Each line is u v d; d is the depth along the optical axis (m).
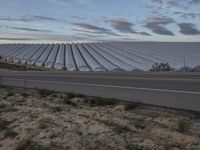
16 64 64.00
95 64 68.00
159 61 75.38
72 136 7.54
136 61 77.44
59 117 9.64
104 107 10.98
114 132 7.55
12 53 101.31
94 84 17.30
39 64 66.88
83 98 12.95
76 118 9.35
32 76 26.70
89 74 24.70
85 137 7.37
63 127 8.39
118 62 74.81
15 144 7.58
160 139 6.81
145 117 8.95
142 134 7.27
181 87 13.93
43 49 107.38
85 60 75.69
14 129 8.80
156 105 10.42
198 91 12.53
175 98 11.32
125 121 8.57
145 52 91.69
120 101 11.54
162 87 14.29
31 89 17.11
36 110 11.09
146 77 19.31
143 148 6.33
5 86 19.55
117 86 15.74
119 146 6.60
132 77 19.89
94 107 11.09
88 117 9.45
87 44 110.44
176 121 8.27
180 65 64.94
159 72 22.84
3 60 74.00
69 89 15.82
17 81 22.58
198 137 6.77
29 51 105.25
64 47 108.56
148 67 66.19
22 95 15.15
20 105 12.48
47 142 7.31
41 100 13.36
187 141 6.53
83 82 18.77
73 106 11.48
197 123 8.00
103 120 8.90
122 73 23.84
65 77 23.31
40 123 8.94
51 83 19.50
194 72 21.61
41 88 16.77
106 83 17.41
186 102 10.45
